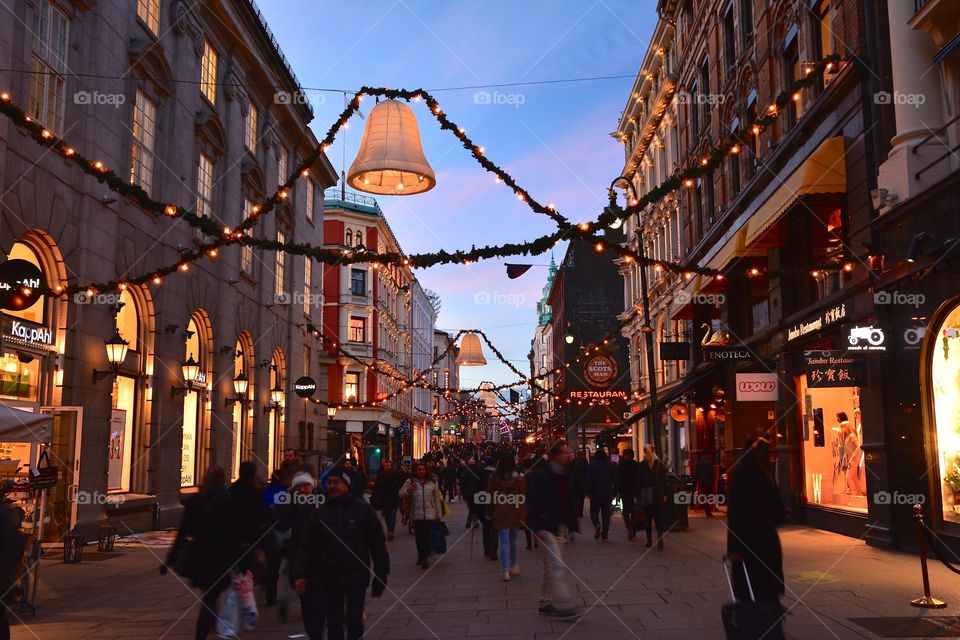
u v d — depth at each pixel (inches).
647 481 571.5
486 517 564.1
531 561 531.8
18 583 366.0
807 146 676.7
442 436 3700.8
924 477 491.5
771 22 794.8
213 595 286.0
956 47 452.4
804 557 485.1
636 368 1711.4
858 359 543.5
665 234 1417.3
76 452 614.5
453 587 431.2
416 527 519.2
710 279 869.2
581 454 855.1
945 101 501.4
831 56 539.8
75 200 637.9
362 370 2048.5
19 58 557.0
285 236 1266.0
